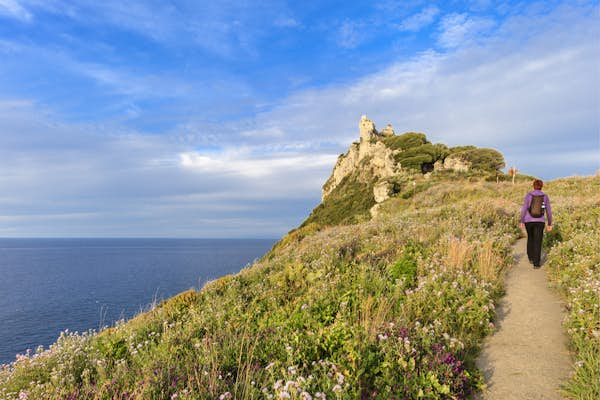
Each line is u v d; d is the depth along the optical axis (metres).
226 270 100.56
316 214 93.62
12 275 131.62
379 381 3.76
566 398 3.65
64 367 5.61
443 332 5.01
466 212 14.20
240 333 5.76
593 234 9.01
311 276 7.98
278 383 3.46
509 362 4.48
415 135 87.94
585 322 4.73
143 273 116.06
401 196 40.91
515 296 6.66
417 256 8.25
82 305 62.34
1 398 5.07
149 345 6.34
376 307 5.97
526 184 30.83
